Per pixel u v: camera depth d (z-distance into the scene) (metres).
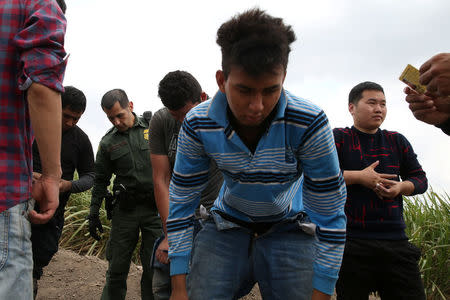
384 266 2.37
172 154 2.38
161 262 2.25
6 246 1.34
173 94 2.14
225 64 1.22
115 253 3.21
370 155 2.51
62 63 1.46
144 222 3.23
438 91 1.26
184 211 1.65
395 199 2.44
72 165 3.10
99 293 3.71
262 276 1.78
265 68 1.11
